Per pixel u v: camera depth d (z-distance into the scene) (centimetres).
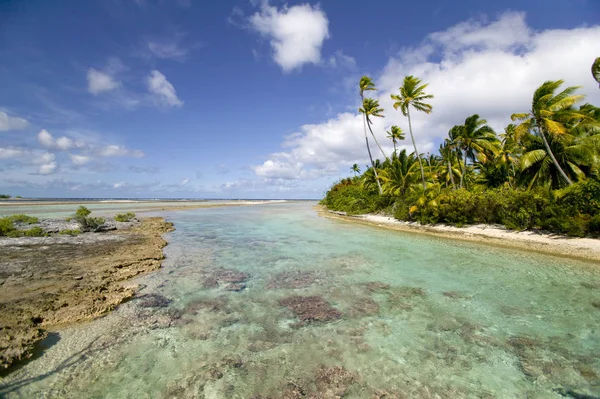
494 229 1912
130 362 539
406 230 2377
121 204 6956
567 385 483
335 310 784
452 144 2908
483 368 531
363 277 1077
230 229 2462
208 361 546
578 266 1219
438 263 1283
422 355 573
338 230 2403
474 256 1412
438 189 2522
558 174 2064
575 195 1585
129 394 454
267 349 590
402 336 646
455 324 705
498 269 1183
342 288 958
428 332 665
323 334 654
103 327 666
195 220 3272
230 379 494
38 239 1628
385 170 3775
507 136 3114
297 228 2547
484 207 2042
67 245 1484
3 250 1329
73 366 521
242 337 636
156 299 841
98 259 1209
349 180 5466
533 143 2162
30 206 5181
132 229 2208
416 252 1511
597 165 1827
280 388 473
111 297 823
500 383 489
